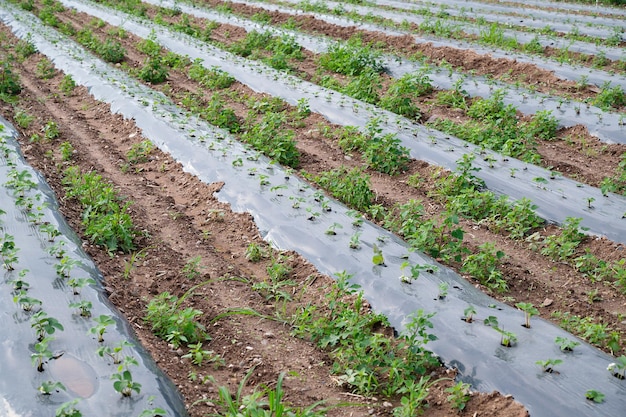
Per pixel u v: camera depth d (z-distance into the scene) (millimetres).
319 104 9641
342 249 5773
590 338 5051
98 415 3982
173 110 9297
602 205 6914
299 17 17000
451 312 4988
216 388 4457
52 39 14141
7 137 7820
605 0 19672
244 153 7645
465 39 14273
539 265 6102
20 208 5941
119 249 5918
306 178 7398
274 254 5977
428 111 9930
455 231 5859
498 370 4527
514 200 6984
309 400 4410
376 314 5078
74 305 4602
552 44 13766
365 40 14680
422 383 4430
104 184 6754
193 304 5242
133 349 4457
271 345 4891
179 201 7008
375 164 7746
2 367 4211
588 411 4238
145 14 19000
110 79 10555
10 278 4945
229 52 13516
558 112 9391
